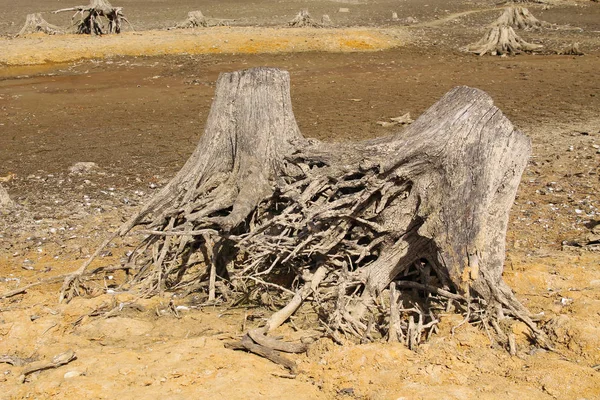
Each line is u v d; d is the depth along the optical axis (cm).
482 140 570
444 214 566
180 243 663
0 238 830
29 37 2630
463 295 568
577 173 1034
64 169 1116
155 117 1505
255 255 621
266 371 503
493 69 2089
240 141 675
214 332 574
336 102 1627
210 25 3048
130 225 675
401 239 590
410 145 573
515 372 494
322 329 559
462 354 517
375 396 461
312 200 635
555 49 2450
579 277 648
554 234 803
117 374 493
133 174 1085
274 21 3225
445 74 2006
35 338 567
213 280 633
